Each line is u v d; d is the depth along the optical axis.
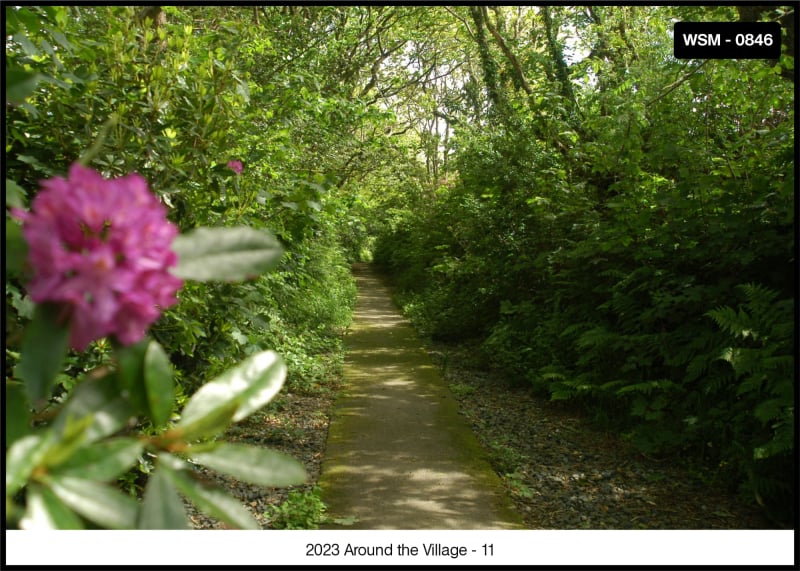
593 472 4.58
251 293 3.41
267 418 5.68
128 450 0.79
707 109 5.59
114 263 0.75
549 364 6.62
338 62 12.34
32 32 2.24
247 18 9.34
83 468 0.76
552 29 9.45
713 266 5.12
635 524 3.71
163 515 0.78
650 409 4.99
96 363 2.53
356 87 14.75
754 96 5.48
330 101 7.47
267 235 0.94
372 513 3.70
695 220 5.11
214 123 3.07
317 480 4.26
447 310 9.99
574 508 3.96
